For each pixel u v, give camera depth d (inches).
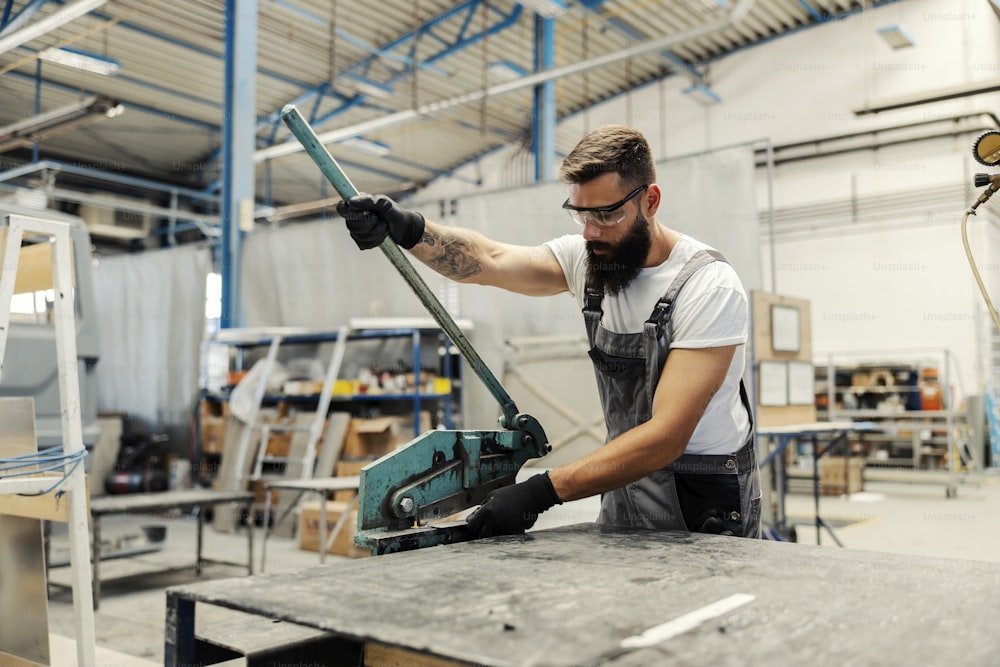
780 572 36.3
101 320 288.5
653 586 33.5
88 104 263.4
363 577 34.8
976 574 36.1
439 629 27.0
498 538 45.7
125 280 282.7
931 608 30.3
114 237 463.2
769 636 26.7
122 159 433.1
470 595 31.7
